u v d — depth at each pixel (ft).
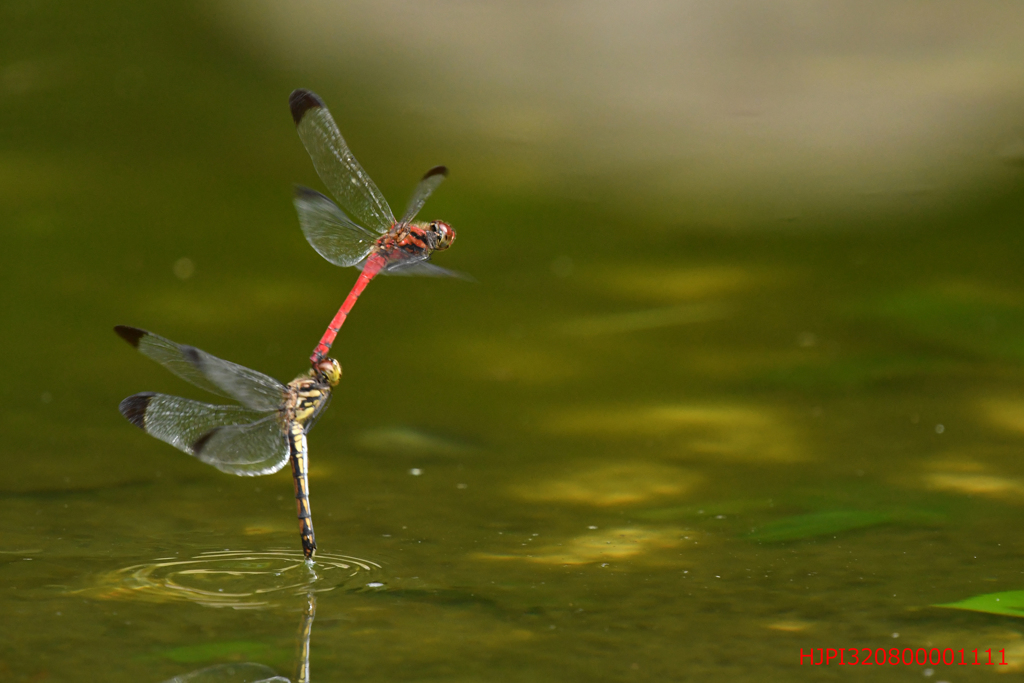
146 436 9.27
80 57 15.89
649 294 10.21
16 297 9.71
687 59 15.74
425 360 9.55
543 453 9.25
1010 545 9.04
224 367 8.98
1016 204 11.87
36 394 9.39
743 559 9.02
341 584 8.96
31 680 8.82
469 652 8.86
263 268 10.57
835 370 9.50
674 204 12.50
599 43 16.35
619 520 9.09
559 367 9.53
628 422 9.34
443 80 15.70
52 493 9.12
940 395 9.41
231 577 8.97
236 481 9.17
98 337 9.59
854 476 9.19
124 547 9.02
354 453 9.25
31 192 12.00
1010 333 9.61
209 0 17.74
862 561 9.01
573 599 8.95
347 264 9.01
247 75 15.72
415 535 9.05
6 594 8.93
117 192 12.20
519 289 10.36
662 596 8.95
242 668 8.84
